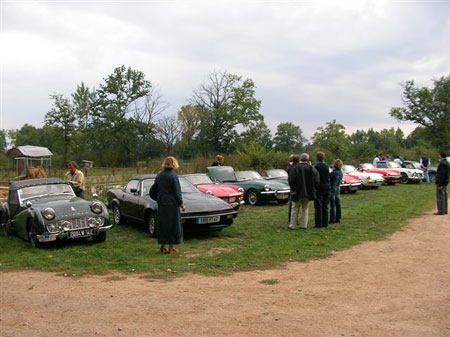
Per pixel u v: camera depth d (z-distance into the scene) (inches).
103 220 324.5
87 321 162.9
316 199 403.2
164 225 288.7
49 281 224.5
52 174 1159.0
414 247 312.5
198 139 2244.1
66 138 2128.4
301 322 162.1
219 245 321.1
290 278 229.1
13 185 366.6
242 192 504.1
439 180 482.9
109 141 2283.5
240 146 2161.7
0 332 151.9
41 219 304.7
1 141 2847.0
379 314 172.1
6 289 209.9
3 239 356.2
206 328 155.3
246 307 179.9
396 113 2439.7
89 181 957.2
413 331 153.6
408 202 618.5
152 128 2299.5
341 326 158.1
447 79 2351.1
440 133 2332.7
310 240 337.4
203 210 344.5
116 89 2277.3
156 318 165.9
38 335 148.8
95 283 219.6
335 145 1587.1
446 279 227.1
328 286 213.8
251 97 2255.2
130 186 422.9
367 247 313.6
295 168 388.5
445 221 436.5
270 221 444.8
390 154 1878.7
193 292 202.2
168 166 290.2
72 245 324.2
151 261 268.1
